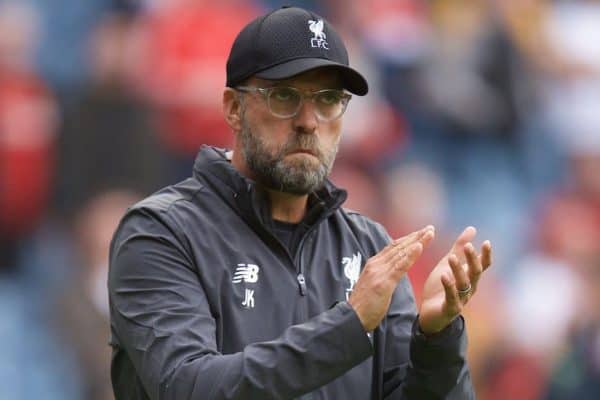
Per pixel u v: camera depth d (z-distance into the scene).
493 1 37.31
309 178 12.24
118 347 12.47
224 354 11.98
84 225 28.70
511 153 37.00
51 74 31.53
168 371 11.42
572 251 36.31
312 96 12.24
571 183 38.06
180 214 12.32
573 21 40.28
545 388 33.22
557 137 38.19
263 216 12.44
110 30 31.42
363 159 34.03
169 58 31.75
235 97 12.68
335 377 11.30
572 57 39.12
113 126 30.45
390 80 35.59
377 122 34.59
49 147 30.42
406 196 34.12
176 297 11.88
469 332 32.81
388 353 12.86
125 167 30.34
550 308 34.34
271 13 12.46
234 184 12.46
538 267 35.50
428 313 12.13
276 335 12.16
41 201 30.19
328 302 12.57
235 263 12.25
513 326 33.84
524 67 37.78
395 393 12.76
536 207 36.94
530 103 37.81
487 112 36.59
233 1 32.94
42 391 27.12
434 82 36.03
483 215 35.84
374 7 35.88
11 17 31.41
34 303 28.59
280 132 12.21
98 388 26.73
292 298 12.34
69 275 27.88
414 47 36.03
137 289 12.00
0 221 29.97
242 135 12.53
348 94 12.44
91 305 27.31
